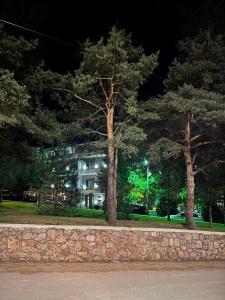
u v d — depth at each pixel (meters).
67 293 9.25
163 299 9.02
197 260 16.77
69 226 15.00
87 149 22.03
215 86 23.36
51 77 20.33
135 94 20.33
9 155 21.89
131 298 9.00
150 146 20.89
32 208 33.00
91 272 12.41
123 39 20.95
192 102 19.17
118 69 19.41
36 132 18.42
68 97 21.09
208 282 11.41
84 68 20.08
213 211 33.66
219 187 26.70
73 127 20.39
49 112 20.52
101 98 21.52
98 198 64.62
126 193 27.70
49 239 14.41
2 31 19.19
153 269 13.70
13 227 14.05
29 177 38.66
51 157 32.66
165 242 16.34
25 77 20.81
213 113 19.02
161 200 33.94
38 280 10.68
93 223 19.11
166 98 20.03
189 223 21.00
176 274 12.80
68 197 31.30
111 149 20.05
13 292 9.15
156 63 20.06
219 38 23.02
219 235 17.75
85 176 68.44
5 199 58.12
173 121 21.73
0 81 16.39
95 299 8.79
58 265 13.46
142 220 25.59
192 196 21.45
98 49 19.31
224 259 17.59
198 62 22.33
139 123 21.25
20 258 13.94
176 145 20.11
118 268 13.50
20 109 17.69
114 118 21.89
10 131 20.84
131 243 15.67
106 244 15.20
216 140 22.73
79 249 14.73
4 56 19.61
